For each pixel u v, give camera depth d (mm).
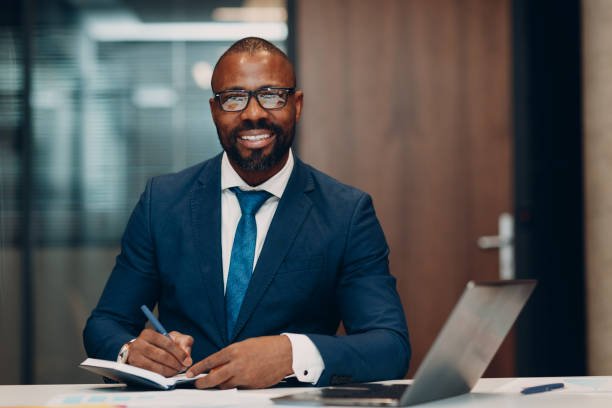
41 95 4508
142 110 4508
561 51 4102
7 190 4488
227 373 1842
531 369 4098
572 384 1910
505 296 1663
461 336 1590
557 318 4070
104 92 4508
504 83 4516
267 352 1872
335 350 1923
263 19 4508
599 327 3996
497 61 4520
